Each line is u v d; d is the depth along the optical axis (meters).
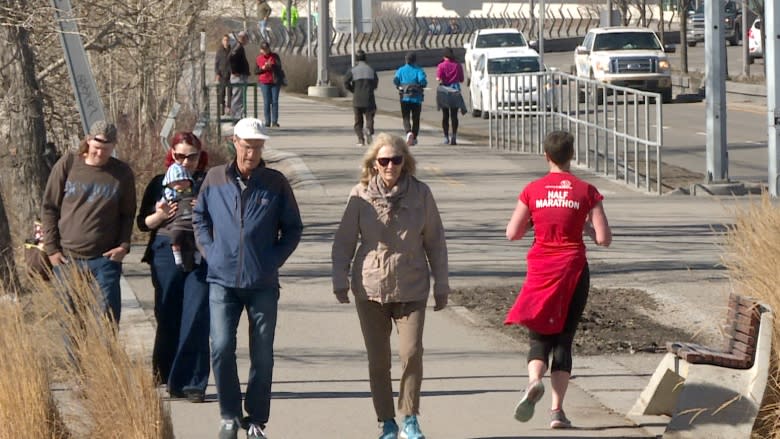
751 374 23.23
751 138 99.81
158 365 28.86
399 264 24.08
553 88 90.94
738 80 149.88
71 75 38.78
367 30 116.38
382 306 24.38
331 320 36.78
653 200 66.75
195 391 27.98
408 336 24.25
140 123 63.16
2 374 21.41
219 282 24.03
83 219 27.31
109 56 64.06
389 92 163.12
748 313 23.56
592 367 31.34
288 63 155.62
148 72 64.75
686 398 23.45
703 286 41.53
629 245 50.59
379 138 24.25
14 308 22.05
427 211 24.31
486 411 27.17
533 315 24.81
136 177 56.94
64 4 39.12
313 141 92.81
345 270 24.42
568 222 24.81
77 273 23.75
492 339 34.50
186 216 27.98
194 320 27.97
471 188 70.62
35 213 48.69
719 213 60.38
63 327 22.66
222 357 24.11
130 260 47.19
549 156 25.23
